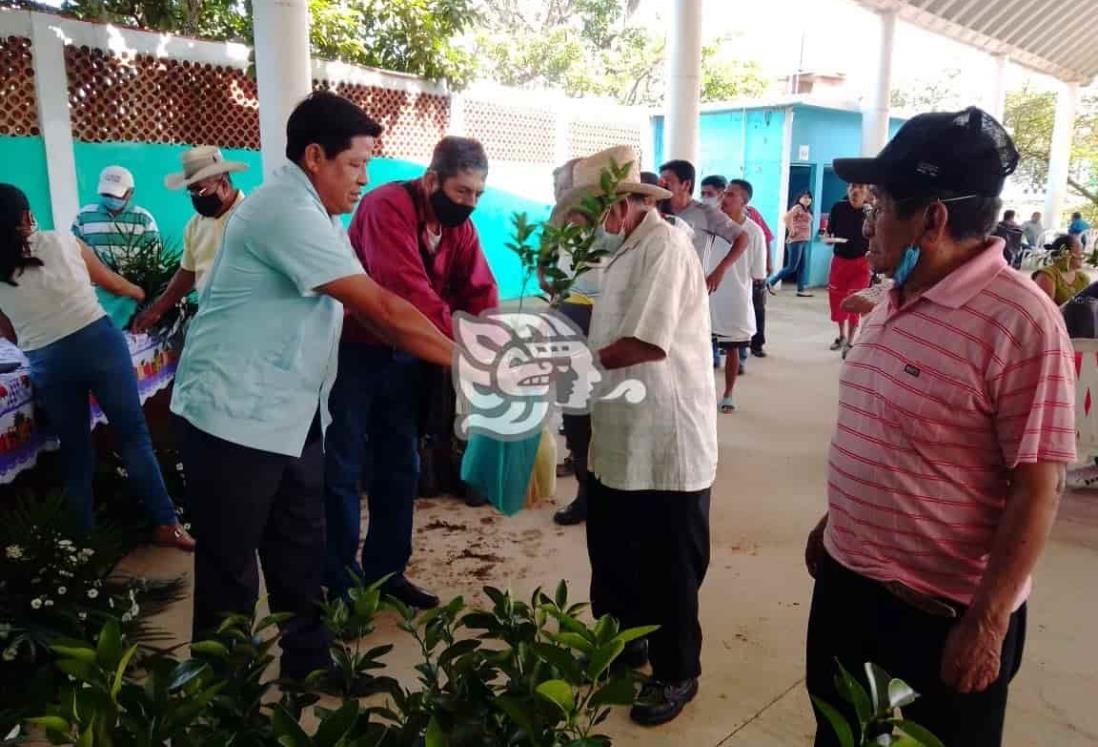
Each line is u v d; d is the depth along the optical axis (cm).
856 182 158
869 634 165
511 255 1012
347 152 225
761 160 1487
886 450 157
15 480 382
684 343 241
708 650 303
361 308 216
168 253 473
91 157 668
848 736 103
